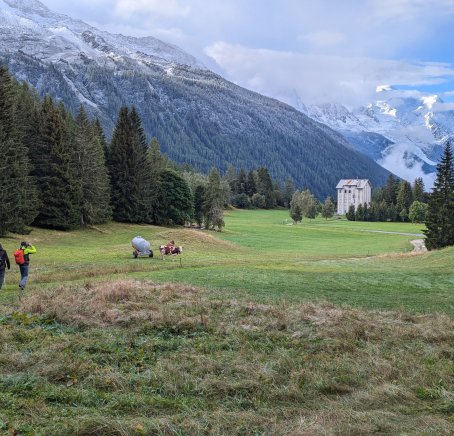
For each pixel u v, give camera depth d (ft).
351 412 24.66
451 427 23.07
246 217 529.04
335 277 82.53
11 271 84.12
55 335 37.06
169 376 29.09
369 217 581.12
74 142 222.07
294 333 40.34
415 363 33.73
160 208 281.95
